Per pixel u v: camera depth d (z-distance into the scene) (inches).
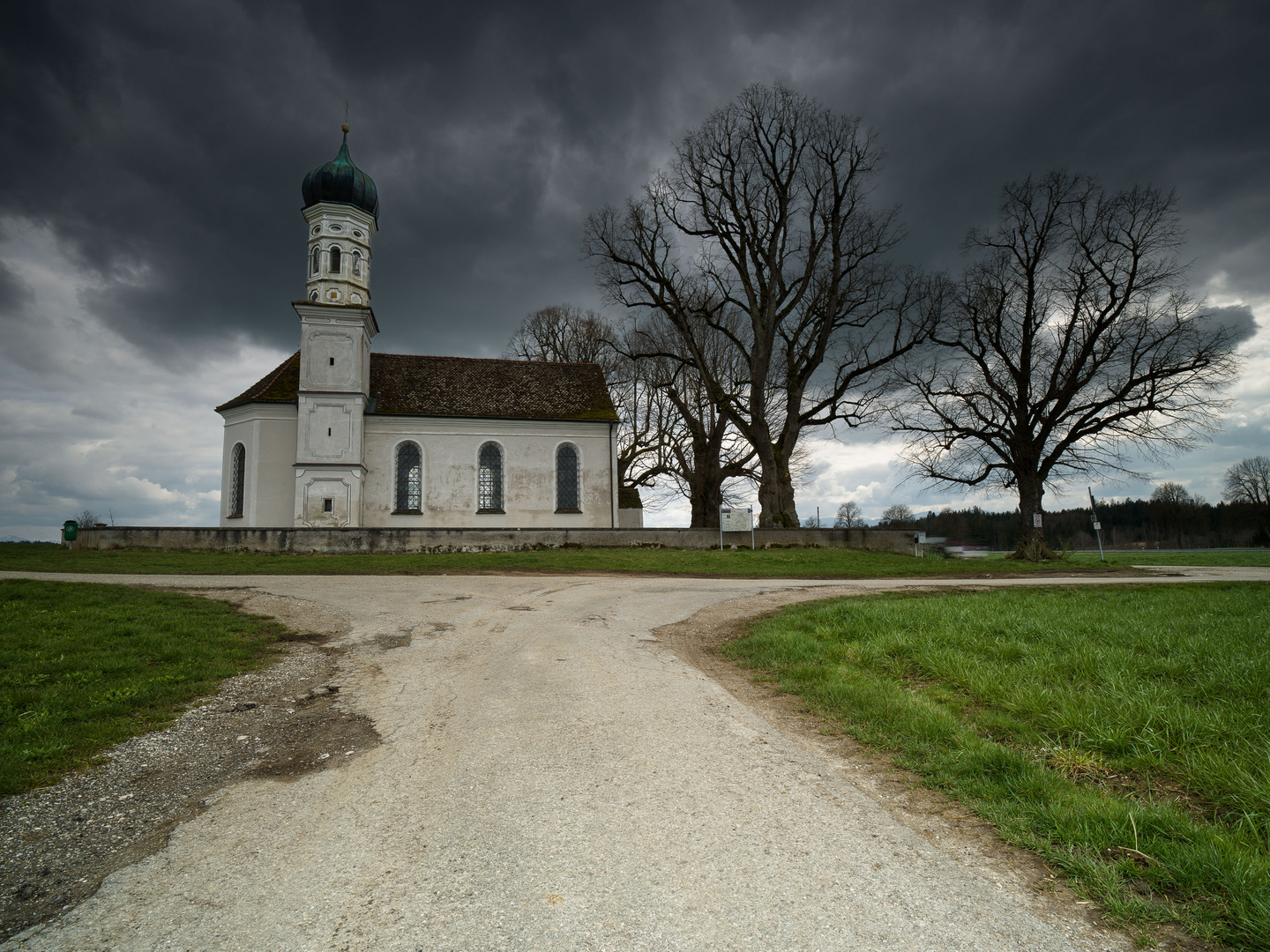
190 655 375.6
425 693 314.2
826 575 983.6
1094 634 377.1
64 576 740.7
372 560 991.6
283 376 1409.9
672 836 167.8
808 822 175.8
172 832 179.8
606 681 326.3
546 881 147.1
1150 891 139.8
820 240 1381.6
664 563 1039.0
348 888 147.2
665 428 1748.3
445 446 1418.6
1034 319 1234.0
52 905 144.8
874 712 260.4
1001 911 134.5
